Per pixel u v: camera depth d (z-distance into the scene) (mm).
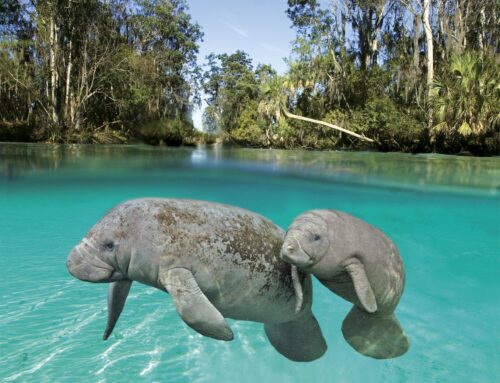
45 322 5762
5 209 21672
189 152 18672
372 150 28219
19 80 33156
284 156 18094
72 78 34688
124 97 33469
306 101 34281
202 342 5477
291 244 3135
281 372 4801
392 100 30266
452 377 4895
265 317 3441
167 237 3008
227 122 51375
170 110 39688
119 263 3100
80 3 32781
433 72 30562
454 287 9672
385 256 3533
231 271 3131
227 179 17141
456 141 23016
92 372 4562
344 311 6797
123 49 35094
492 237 20406
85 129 32344
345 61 34250
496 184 13977
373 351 3910
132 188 19562
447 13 34562
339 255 3297
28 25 37375
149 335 5602
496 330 6555
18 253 10273
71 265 3082
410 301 8195
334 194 19000
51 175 15492
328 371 4879
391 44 38656
